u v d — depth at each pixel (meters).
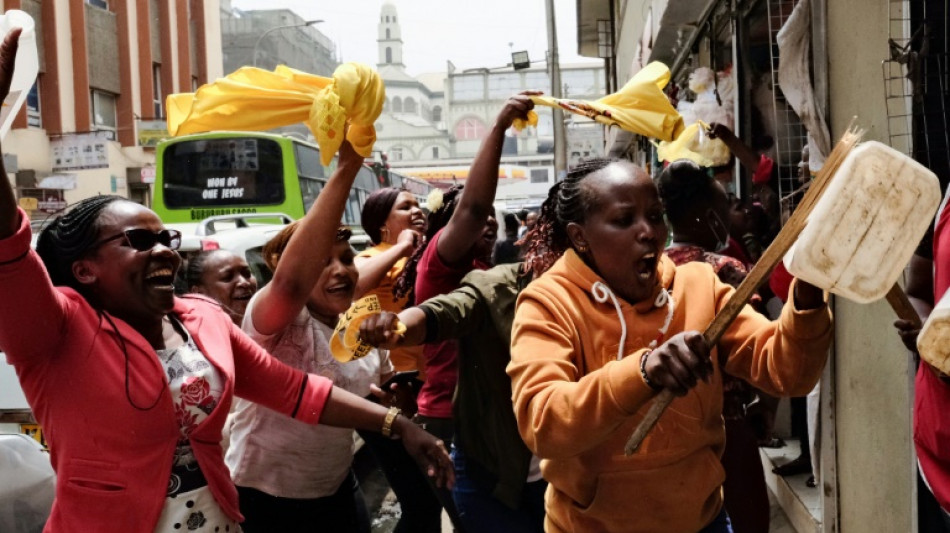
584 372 2.03
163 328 2.39
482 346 2.75
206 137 14.06
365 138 2.70
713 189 3.50
